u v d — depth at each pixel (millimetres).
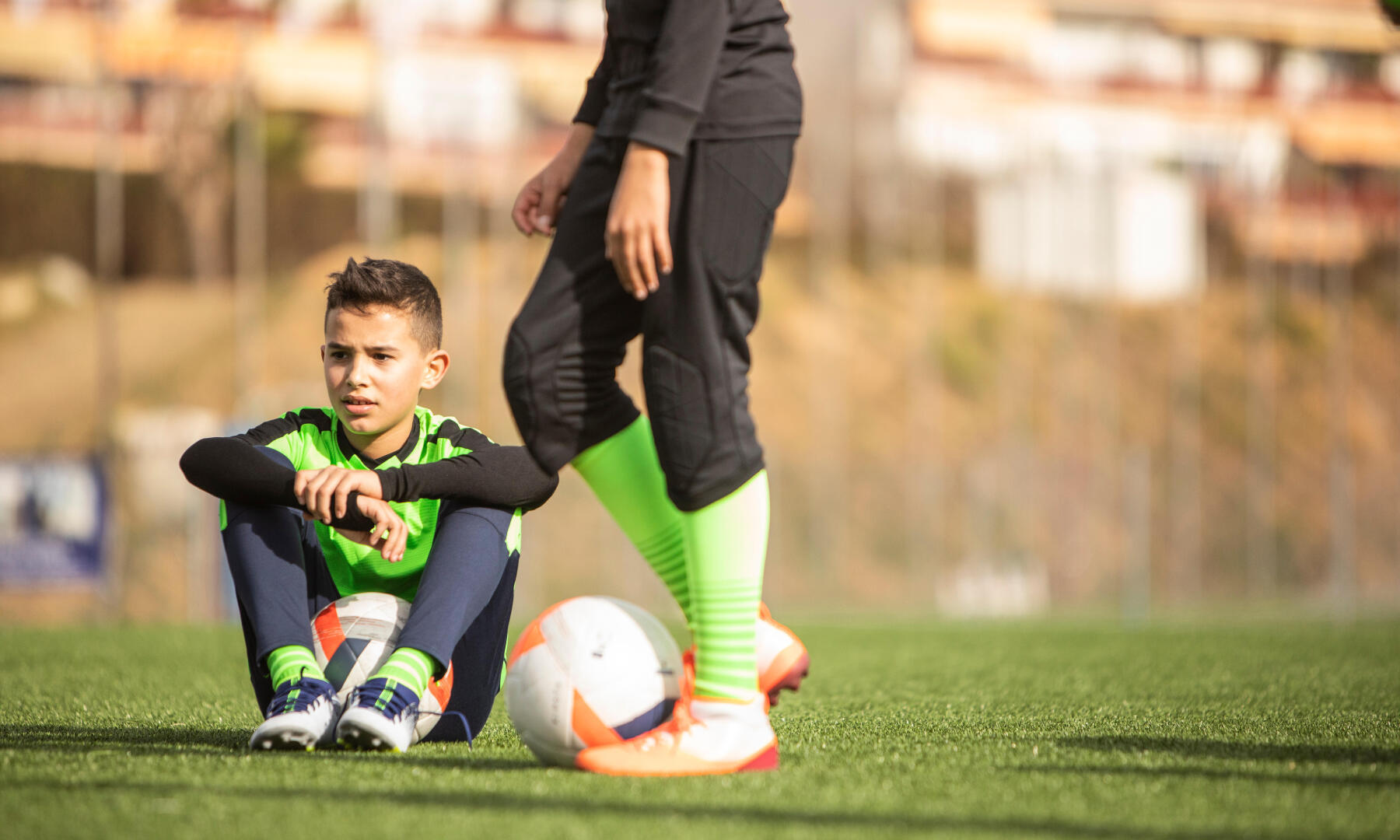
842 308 26812
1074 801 2355
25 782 2506
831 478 23922
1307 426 28047
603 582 20750
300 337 23500
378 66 24188
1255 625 15039
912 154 28188
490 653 3291
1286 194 29438
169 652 7781
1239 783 2568
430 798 2350
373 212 23672
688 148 2609
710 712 2732
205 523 18031
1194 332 28281
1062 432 26516
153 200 24719
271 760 2828
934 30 28359
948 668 7191
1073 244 28031
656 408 2662
